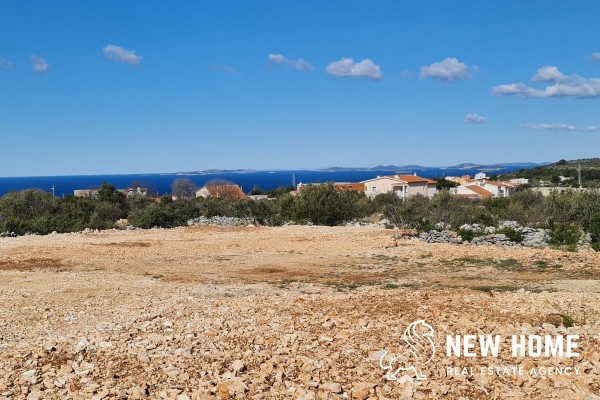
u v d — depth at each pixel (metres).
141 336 8.80
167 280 15.90
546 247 21.97
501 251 20.02
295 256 20.98
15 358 7.71
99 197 50.19
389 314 10.04
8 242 24.84
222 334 8.91
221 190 73.12
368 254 20.91
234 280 16.05
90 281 15.05
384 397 6.30
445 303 10.95
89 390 6.55
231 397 6.36
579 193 28.09
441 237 24.11
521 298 11.42
